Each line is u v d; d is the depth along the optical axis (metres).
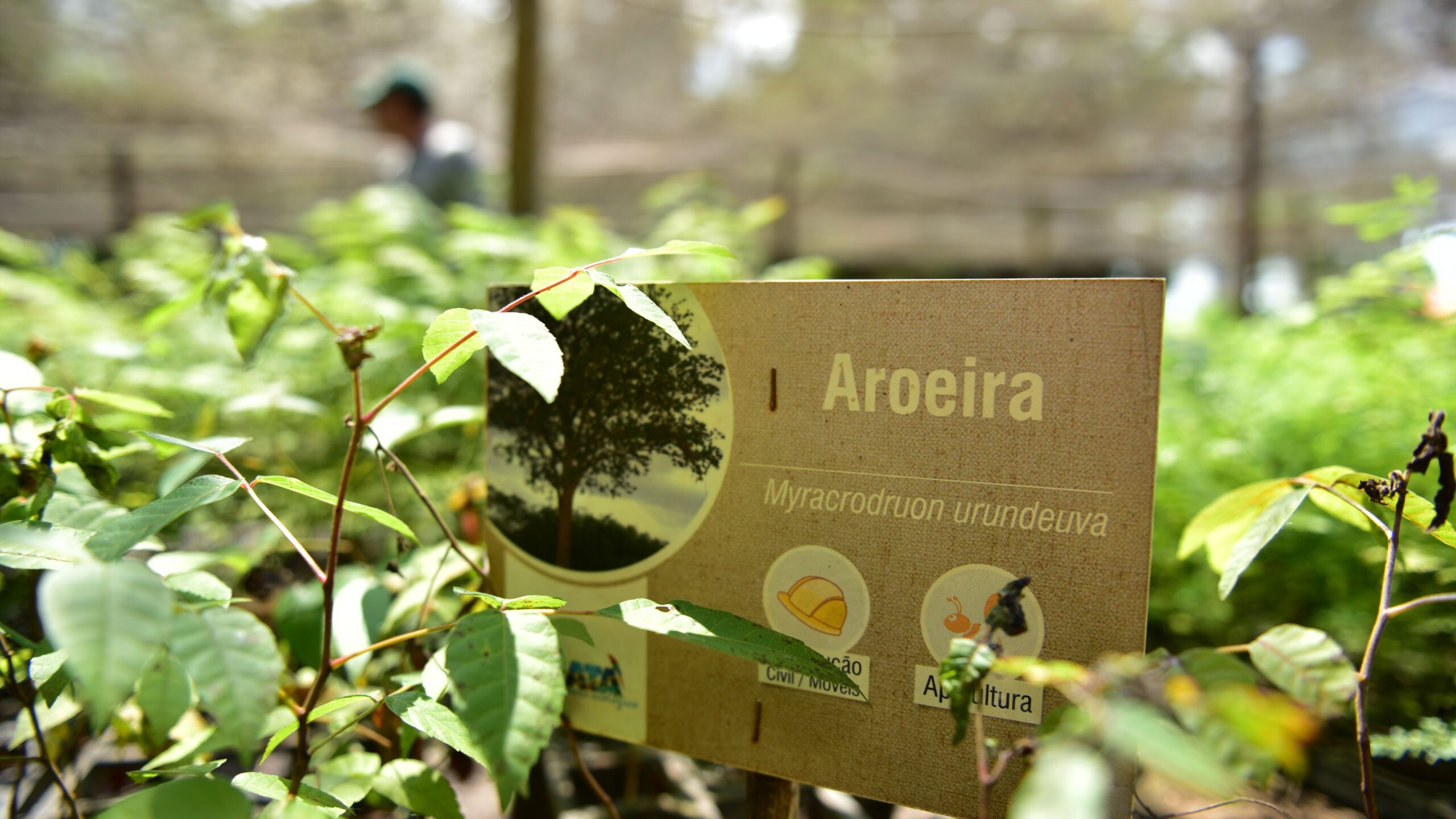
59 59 6.61
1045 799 0.48
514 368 0.69
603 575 1.07
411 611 1.26
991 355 0.89
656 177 9.27
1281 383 2.11
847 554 0.95
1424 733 1.11
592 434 1.08
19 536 0.68
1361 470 1.61
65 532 0.92
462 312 0.82
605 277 0.86
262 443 1.99
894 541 0.93
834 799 1.55
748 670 1.00
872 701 0.94
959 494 0.90
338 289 2.10
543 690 0.69
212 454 0.90
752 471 0.99
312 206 8.81
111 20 6.13
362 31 6.46
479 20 6.41
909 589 0.92
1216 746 0.56
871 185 9.80
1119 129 9.05
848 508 0.95
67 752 1.32
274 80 7.08
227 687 0.63
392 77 4.53
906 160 10.01
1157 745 0.51
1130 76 8.04
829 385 0.96
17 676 1.09
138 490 1.88
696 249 0.89
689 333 1.02
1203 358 2.68
